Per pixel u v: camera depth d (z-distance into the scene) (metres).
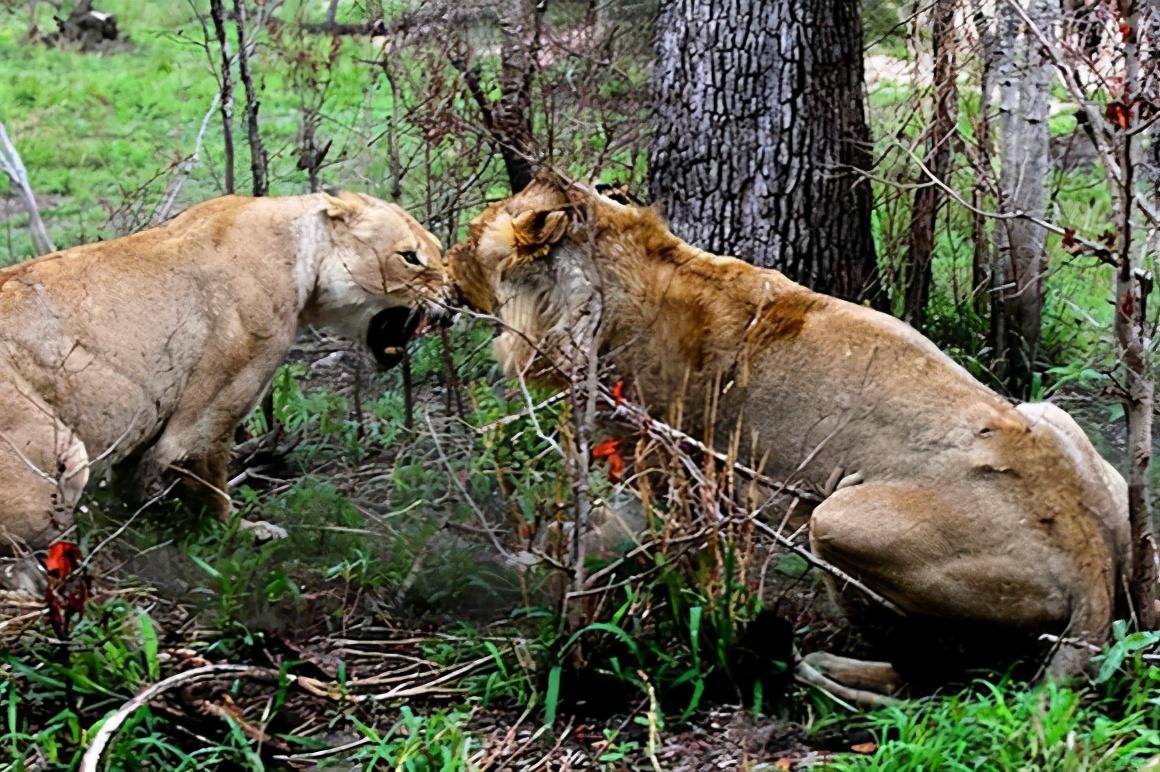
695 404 5.36
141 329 5.87
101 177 12.05
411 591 5.77
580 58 8.31
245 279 6.18
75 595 4.80
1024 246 8.02
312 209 6.45
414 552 5.88
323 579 5.90
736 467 5.04
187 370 6.05
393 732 4.77
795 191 7.57
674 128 7.69
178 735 4.71
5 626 4.91
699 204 7.65
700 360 5.34
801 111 7.53
